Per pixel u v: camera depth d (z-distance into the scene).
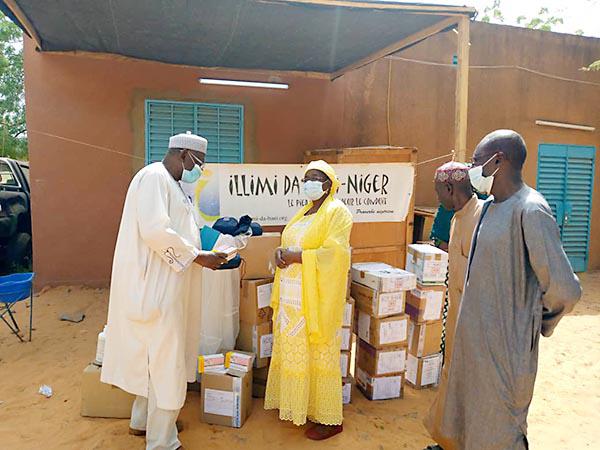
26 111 6.26
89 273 6.60
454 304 2.69
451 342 2.68
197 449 3.08
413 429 3.43
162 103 6.66
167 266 2.89
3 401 3.68
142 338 2.87
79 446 3.10
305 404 3.12
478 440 2.21
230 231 3.61
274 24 5.08
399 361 3.85
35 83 6.25
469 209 2.64
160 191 2.87
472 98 8.03
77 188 6.48
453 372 2.36
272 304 3.43
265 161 7.14
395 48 5.77
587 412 3.80
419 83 7.69
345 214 3.21
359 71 7.42
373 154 5.93
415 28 5.22
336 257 3.09
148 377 2.90
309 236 3.15
